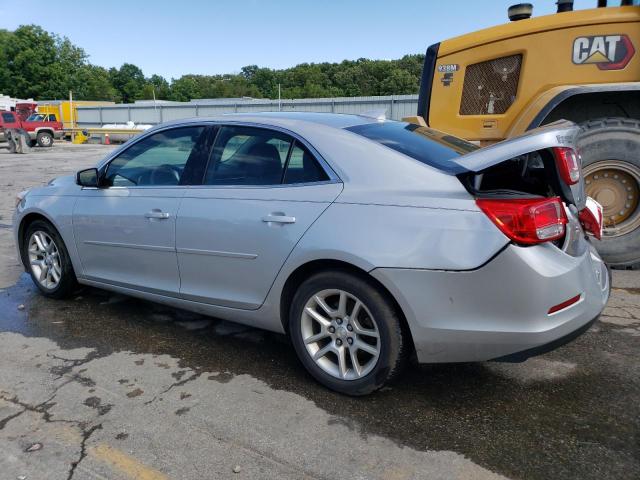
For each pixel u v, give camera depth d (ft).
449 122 20.58
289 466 8.06
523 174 10.90
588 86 16.60
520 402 9.72
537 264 8.36
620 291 15.43
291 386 10.44
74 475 7.89
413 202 9.03
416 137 11.06
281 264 10.19
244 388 10.37
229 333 13.05
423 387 10.30
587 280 9.13
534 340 8.48
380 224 9.13
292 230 10.00
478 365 11.14
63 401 9.90
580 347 11.87
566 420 9.12
